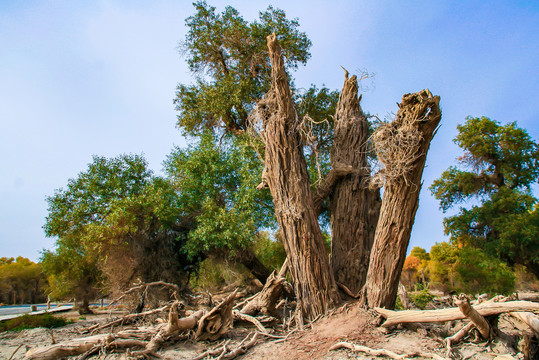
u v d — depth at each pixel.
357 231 11.45
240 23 18.39
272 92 10.91
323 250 9.78
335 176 12.26
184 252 16.17
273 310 10.42
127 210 14.98
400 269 8.49
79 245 16.91
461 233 24.89
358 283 10.77
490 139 26.14
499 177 26.88
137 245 15.10
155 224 16.03
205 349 8.11
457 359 6.00
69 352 7.57
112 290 14.92
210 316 8.70
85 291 20.77
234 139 18.00
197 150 17.25
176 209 15.83
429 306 12.21
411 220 8.38
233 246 15.38
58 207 16.06
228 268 16.81
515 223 21.94
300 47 19.62
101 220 16.00
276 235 21.47
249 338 9.05
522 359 5.93
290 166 10.09
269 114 10.91
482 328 6.44
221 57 19.67
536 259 21.59
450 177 27.94
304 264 9.52
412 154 7.82
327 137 18.48
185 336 8.80
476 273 18.56
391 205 8.46
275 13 19.27
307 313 9.39
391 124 8.13
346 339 7.37
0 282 45.81
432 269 27.25
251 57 18.73
